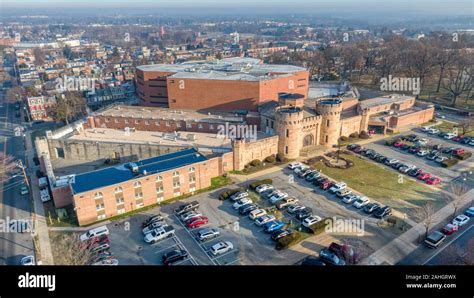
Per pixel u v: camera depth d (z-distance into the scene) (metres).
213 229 68.88
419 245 63.53
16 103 181.25
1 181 92.62
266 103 118.62
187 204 76.44
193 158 85.50
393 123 126.38
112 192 72.69
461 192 75.44
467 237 65.62
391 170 94.12
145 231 67.88
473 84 168.00
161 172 77.75
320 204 77.56
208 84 121.25
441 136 118.56
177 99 126.88
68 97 157.38
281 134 98.75
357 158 101.62
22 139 128.12
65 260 58.25
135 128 115.81
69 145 101.50
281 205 75.62
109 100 180.88
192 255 61.81
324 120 106.50
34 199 82.56
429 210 67.12
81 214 70.31
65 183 77.25
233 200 78.81
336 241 64.94
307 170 91.25
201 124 109.50
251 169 94.31
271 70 135.38
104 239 64.81
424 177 87.94
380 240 65.06
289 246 63.56
